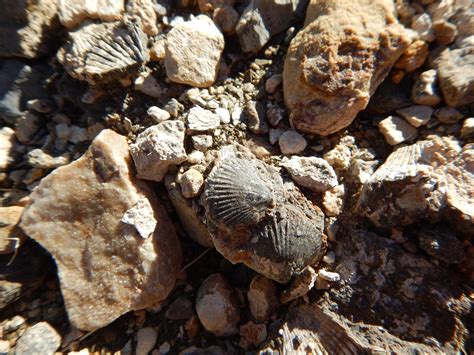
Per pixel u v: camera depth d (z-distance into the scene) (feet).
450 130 0.34
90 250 0.34
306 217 0.32
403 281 0.31
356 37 0.32
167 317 0.36
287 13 0.39
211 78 0.37
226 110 0.37
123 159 0.35
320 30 0.33
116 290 0.34
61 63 0.37
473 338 0.29
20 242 0.35
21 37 0.37
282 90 0.37
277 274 0.32
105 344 0.35
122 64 0.36
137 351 0.35
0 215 0.35
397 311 0.31
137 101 0.38
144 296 0.34
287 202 0.33
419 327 0.30
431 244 0.31
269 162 0.35
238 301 0.36
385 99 0.36
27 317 0.36
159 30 0.40
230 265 0.38
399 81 0.36
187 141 0.36
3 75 0.38
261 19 0.38
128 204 0.34
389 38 0.32
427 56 0.36
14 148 0.38
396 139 0.35
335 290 0.32
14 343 0.35
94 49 0.36
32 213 0.34
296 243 0.31
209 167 0.35
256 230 0.32
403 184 0.30
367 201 0.33
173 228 0.37
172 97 0.38
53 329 0.35
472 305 0.29
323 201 0.34
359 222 0.34
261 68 0.39
